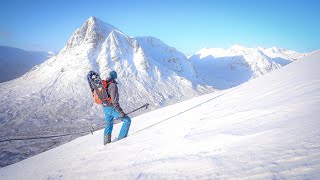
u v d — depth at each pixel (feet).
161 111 44.88
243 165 7.71
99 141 24.61
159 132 18.74
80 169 14.70
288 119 10.68
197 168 8.95
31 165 21.68
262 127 10.95
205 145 11.32
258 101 17.88
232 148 9.74
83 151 21.06
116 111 20.25
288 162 6.68
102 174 12.25
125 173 11.14
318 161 6.12
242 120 13.66
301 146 7.37
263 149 8.39
